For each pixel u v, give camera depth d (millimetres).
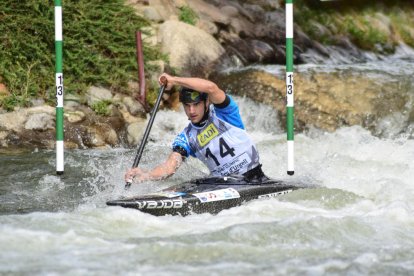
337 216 21031
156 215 21047
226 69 43812
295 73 41594
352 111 39344
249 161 23922
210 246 17750
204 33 45094
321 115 39344
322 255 17500
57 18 27141
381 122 39344
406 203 22766
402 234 19594
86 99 37688
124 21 42750
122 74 40156
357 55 55062
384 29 58656
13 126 34250
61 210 22922
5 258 16562
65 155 32062
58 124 27172
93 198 24562
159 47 43156
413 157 31578
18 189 25938
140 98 39531
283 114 39750
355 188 25781
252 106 40531
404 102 40188
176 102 40844
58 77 27156
